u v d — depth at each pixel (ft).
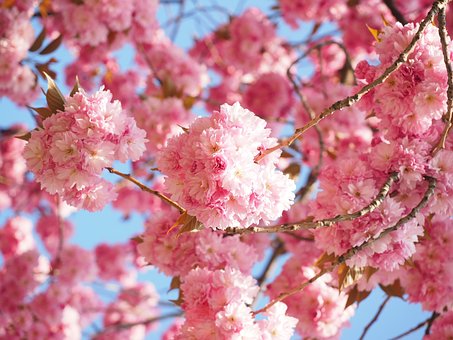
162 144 7.70
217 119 4.95
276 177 4.95
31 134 5.18
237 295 5.47
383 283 6.00
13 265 8.96
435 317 6.25
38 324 8.82
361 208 5.37
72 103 5.15
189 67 8.84
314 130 7.58
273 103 9.14
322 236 5.44
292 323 5.47
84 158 5.09
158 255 6.01
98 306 11.05
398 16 6.95
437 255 6.03
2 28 7.57
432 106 5.32
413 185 5.43
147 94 8.86
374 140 5.80
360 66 5.51
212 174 4.85
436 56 5.30
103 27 7.98
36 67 7.36
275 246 7.49
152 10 8.25
